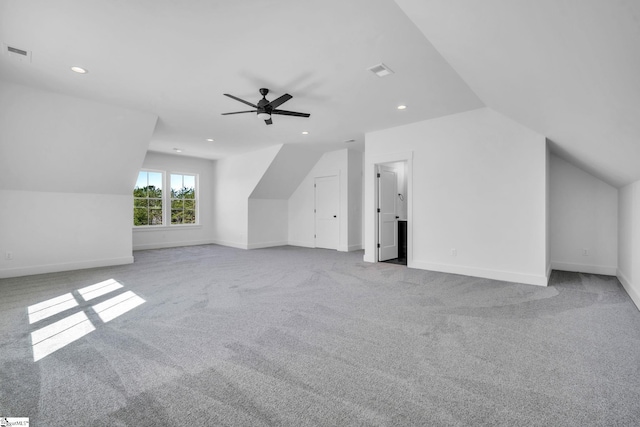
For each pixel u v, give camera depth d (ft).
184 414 4.81
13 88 11.85
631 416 4.75
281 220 27.55
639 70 4.18
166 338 7.64
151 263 18.29
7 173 13.93
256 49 9.12
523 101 9.43
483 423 4.61
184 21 7.79
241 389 5.49
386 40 8.59
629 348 7.04
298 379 5.82
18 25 7.99
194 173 27.76
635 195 10.97
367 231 18.72
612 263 14.61
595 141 9.05
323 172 25.14
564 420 4.67
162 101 13.48
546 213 12.94
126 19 7.72
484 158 14.16
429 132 15.88
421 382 5.72
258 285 12.92
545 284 12.62
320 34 8.32
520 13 4.67
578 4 3.66
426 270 15.89
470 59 8.00
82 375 5.92
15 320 8.87
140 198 24.90
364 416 4.77
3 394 5.29
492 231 13.99
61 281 13.70
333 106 13.92
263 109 12.00
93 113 13.91
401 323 8.61
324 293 11.67
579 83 5.90
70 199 16.35
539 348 7.07
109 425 4.56
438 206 15.58
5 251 14.53
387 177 19.44
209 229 28.94
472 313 9.40
